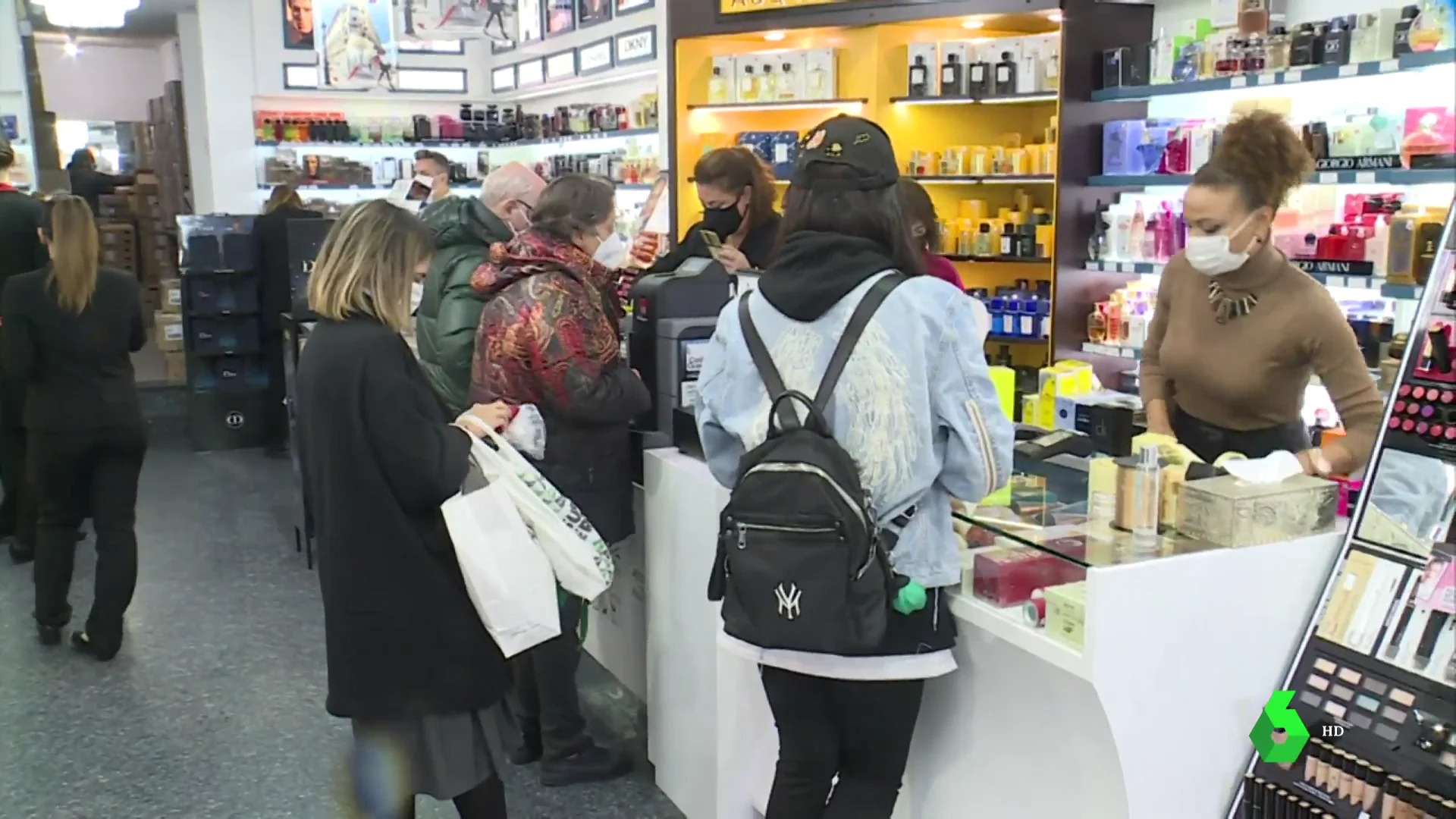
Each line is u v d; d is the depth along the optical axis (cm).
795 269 196
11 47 757
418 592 230
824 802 211
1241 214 240
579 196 291
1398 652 182
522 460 247
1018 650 199
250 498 627
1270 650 195
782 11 557
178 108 1192
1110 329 479
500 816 253
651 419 319
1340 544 199
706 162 388
